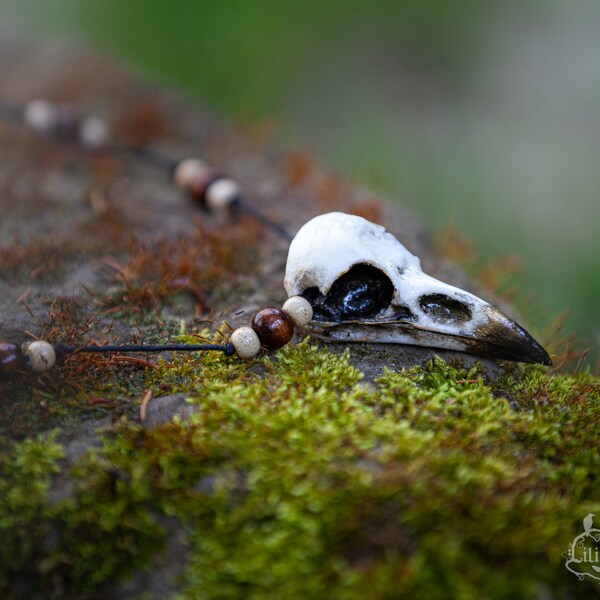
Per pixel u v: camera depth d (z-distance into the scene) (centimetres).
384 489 32
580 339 40
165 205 44
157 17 77
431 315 36
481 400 35
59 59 59
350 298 36
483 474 33
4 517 33
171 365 36
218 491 33
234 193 43
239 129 51
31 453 34
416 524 32
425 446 33
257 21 76
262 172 47
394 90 74
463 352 37
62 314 38
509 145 67
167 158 47
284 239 42
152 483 33
